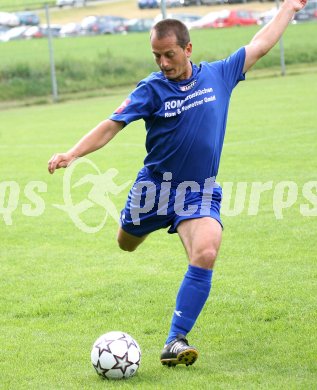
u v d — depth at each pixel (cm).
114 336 888
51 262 1452
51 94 4888
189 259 922
